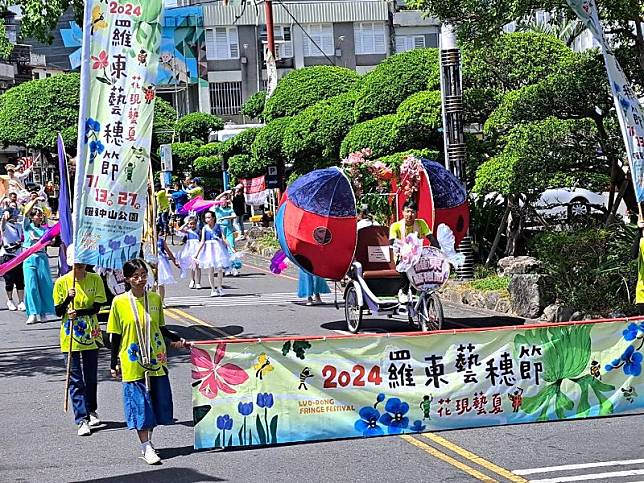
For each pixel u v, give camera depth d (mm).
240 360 8625
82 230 9633
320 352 8766
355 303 14852
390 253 15070
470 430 9039
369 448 8516
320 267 14773
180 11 53906
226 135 47938
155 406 8328
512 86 20766
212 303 18875
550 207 21141
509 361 9195
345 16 55500
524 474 7664
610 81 11898
